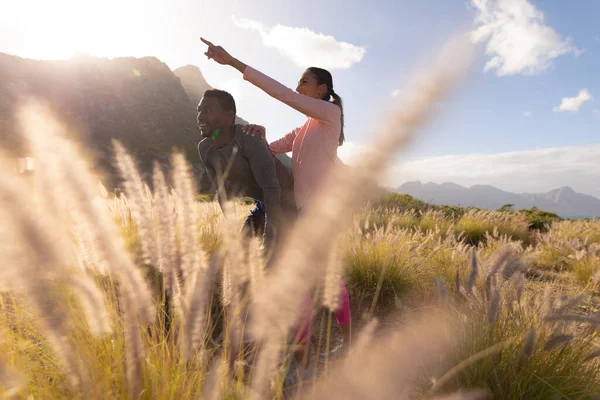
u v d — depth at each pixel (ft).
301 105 7.57
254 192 8.47
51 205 2.07
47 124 1.92
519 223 35.55
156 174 3.42
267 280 2.80
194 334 3.48
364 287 13.66
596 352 6.90
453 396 4.17
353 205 1.48
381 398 3.47
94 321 2.81
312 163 7.83
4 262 2.03
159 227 3.42
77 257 2.54
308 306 4.37
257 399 3.05
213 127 7.74
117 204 8.73
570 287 12.06
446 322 7.32
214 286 4.60
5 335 4.05
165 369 4.26
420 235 20.30
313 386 3.72
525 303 8.27
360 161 1.32
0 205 1.86
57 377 4.18
